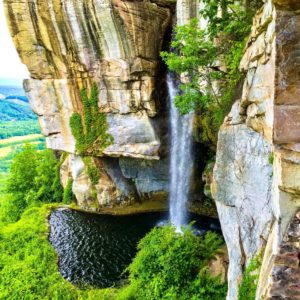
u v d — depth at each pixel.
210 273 12.41
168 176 23.08
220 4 11.82
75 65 20.44
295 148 4.95
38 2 19.09
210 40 13.12
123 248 18.27
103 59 19.88
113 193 23.17
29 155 27.42
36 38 20.16
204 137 18.50
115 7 18.28
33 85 21.77
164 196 23.70
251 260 7.70
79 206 23.75
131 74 19.73
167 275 12.52
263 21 6.21
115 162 23.78
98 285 15.13
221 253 13.32
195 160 20.58
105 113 21.20
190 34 13.34
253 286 7.31
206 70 15.44
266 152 7.68
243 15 11.56
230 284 9.23
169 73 21.11
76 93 21.17
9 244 18.34
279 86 4.85
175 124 21.39
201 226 19.78
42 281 15.11
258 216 7.96
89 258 17.33
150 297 12.40
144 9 19.17
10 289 14.43
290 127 4.91
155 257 13.28
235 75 10.85
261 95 6.33
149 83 19.89
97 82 20.55
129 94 20.27
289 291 5.35
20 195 26.17
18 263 16.41
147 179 23.52
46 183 26.34
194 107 16.22
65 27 19.44
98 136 21.73
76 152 22.55
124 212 22.70
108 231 20.27
